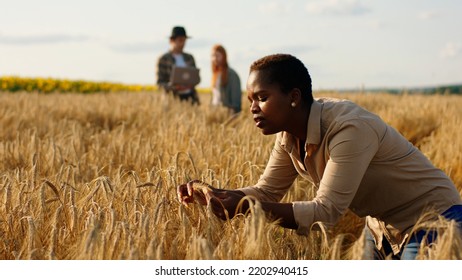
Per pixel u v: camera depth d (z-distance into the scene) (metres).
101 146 6.09
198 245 2.46
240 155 4.66
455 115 9.44
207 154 5.04
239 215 3.10
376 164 2.87
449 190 2.93
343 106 2.84
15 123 7.98
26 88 27.30
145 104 10.84
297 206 2.80
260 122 2.83
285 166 3.27
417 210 2.93
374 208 3.03
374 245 3.27
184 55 11.00
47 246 2.94
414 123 8.76
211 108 9.34
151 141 6.10
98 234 2.61
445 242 2.40
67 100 12.82
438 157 5.96
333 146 2.78
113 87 33.28
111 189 3.20
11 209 3.06
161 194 3.25
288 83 2.73
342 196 2.78
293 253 3.19
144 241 2.66
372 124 2.79
